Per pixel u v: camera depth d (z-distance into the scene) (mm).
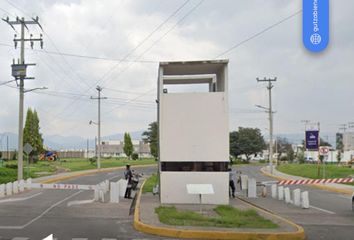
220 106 20562
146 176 48531
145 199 22172
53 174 48312
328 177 44188
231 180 24578
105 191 26094
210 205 19578
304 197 20000
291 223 13922
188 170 20359
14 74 34469
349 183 36750
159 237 12297
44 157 88188
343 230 13891
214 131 20500
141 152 163250
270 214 16281
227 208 17766
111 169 65562
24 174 42000
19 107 34531
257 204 21438
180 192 20250
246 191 27094
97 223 14719
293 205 21172
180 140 20469
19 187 27531
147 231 12961
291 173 56656
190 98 20594
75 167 65875
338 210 19625
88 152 154500
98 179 42719
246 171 65688
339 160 86562
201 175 20297
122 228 13750
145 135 104375
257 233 12016
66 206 19641
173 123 20562
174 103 20641
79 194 26062
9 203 20797
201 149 20422
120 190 25375
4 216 16344
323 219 16500
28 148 38625
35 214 16938
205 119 20531
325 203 22859
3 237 12062
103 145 178000
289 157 118188
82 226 14055
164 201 20219
